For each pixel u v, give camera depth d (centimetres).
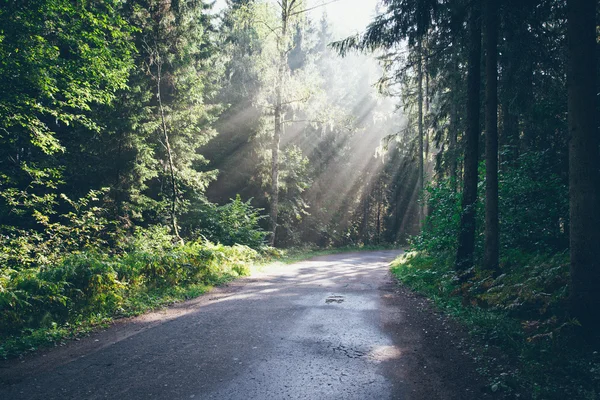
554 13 1013
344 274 1573
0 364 544
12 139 1330
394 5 1207
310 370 518
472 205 1120
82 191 1727
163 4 1892
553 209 1055
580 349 549
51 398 435
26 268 1058
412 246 1684
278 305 923
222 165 2728
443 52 1319
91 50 1259
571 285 620
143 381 480
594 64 614
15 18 1087
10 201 1257
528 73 1118
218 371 512
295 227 3541
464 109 1548
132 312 834
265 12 2194
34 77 1132
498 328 645
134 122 1727
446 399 439
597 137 611
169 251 1332
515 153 1397
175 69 1964
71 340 656
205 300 988
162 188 2030
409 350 605
